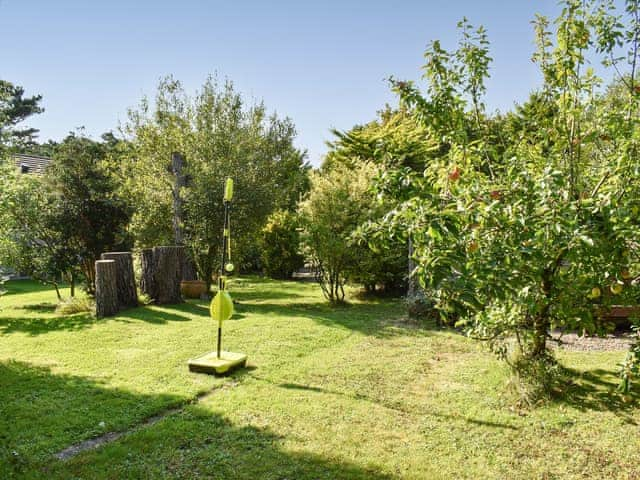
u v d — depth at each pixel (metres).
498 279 3.26
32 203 10.25
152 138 13.47
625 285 3.96
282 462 3.26
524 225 3.29
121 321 8.27
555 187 3.22
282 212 16.81
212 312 5.50
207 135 12.98
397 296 12.09
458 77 4.57
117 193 12.07
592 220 3.33
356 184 11.19
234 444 3.52
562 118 4.25
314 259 11.05
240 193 11.48
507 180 3.90
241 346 6.49
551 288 4.06
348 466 3.22
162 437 3.60
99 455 3.31
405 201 3.58
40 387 4.73
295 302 11.17
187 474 3.08
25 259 10.68
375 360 5.88
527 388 4.46
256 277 17.48
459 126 4.52
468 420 4.02
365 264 10.80
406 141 14.64
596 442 3.60
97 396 4.47
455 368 5.53
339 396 4.57
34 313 9.46
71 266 11.08
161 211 12.88
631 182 3.53
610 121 3.87
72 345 6.53
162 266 10.16
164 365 5.53
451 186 3.82
